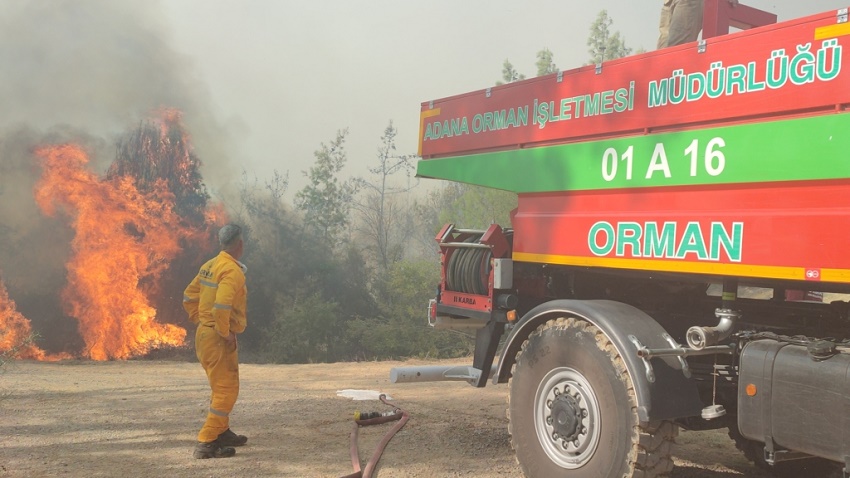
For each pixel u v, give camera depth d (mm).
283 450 6012
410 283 39719
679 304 5688
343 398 8625
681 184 4422
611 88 4914
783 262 3883
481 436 6484
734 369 4539
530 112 5578
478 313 6133
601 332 4570
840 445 3693
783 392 3953
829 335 4645
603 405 4434
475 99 6176
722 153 4211
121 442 6277
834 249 3668
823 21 3760
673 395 4254
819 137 3760
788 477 5398
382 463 5582
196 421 7180
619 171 4820
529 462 4934
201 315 5879
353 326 41812
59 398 8523
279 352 44812
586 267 5324
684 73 4445
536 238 5492
